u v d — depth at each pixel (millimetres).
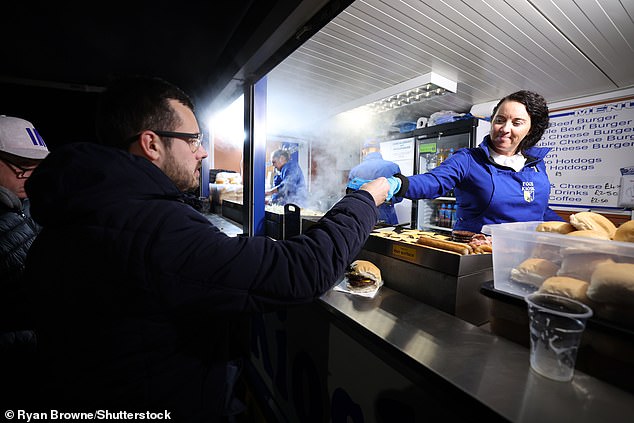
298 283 603
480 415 478
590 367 559
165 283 549
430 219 3398
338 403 945
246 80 1506
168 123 706
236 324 1830
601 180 2576
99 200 557
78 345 587
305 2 854
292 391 1219
